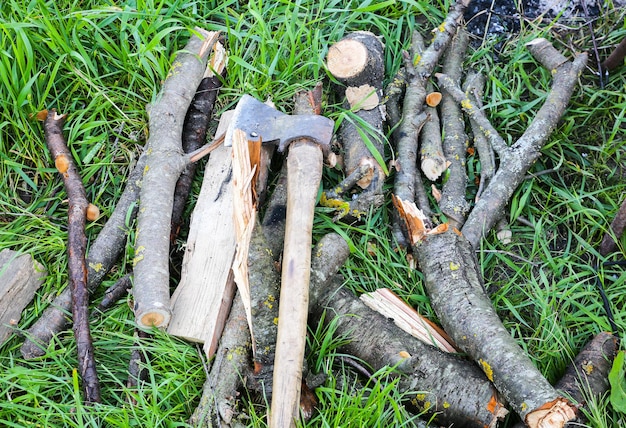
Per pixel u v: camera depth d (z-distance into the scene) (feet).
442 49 3.87
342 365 2.99
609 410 2.95
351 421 2.73
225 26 3.97
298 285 2.83
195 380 2.93
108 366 3.04
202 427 2.73
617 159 3.75
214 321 2.95
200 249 3.15
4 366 2.97
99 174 3.55
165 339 2.97
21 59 3.46
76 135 3.55
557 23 4.13
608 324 3.22
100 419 2.82
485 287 3.27
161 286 2.91
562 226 3.62
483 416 2.77
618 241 3.44
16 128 3.51
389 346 2.92
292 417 2.61
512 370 2.72
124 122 3.67
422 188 3.53
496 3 4.19
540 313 3.29
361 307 3.06
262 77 3.80
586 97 3.93
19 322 3.10
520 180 3.53
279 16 3.97
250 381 2.85
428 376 2.85
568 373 3.00
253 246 2.98
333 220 3.39
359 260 3.40
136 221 3.30
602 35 4.11
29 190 3.54
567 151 3.80
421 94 3.71
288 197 3.12
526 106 3.84
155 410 2.77
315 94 3.62
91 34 3.74
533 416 2.63
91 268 3.16
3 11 3.70
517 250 3.55
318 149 3.23
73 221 3.24
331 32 4.01
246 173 3.01
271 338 2.85
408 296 3.24
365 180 3.40
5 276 3.05
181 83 3.53
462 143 3.66
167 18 3.79
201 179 3.56
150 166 3.25
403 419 2.79
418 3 4.07
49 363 2.99
